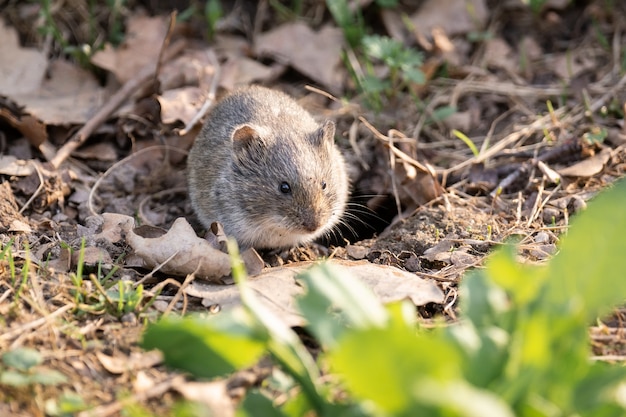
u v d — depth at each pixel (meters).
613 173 12.48
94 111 14.11
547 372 6.11
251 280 9.40
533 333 5.86
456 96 15.30
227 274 9.46
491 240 10.92
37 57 14.81
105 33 16.09
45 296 8.77
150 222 12.46
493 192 12.52
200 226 12.69
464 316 6.74
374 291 9.03
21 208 11.59
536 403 5.85
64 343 7.92
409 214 12.48
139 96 14.24
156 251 9.62
